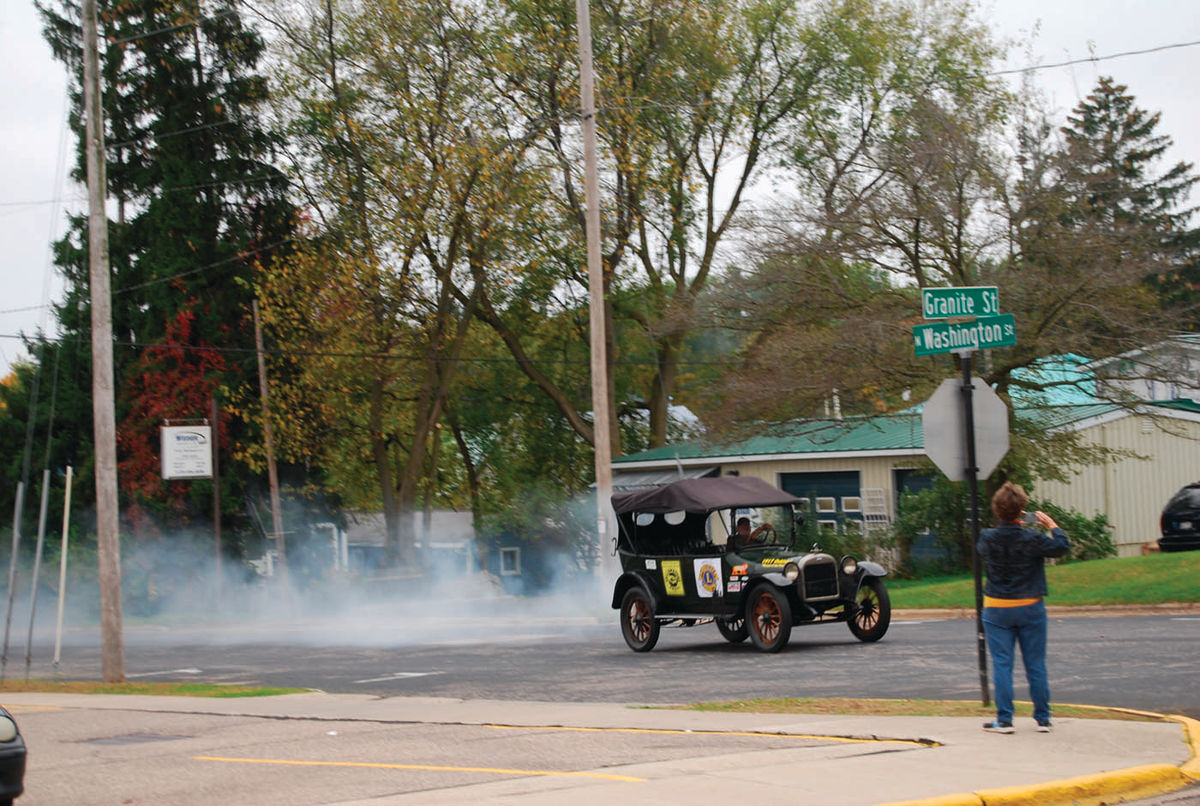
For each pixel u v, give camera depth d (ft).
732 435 101.40
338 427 128.88
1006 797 25.38
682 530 65.82
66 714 46.11
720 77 126.72
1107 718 34.55
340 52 116.37
